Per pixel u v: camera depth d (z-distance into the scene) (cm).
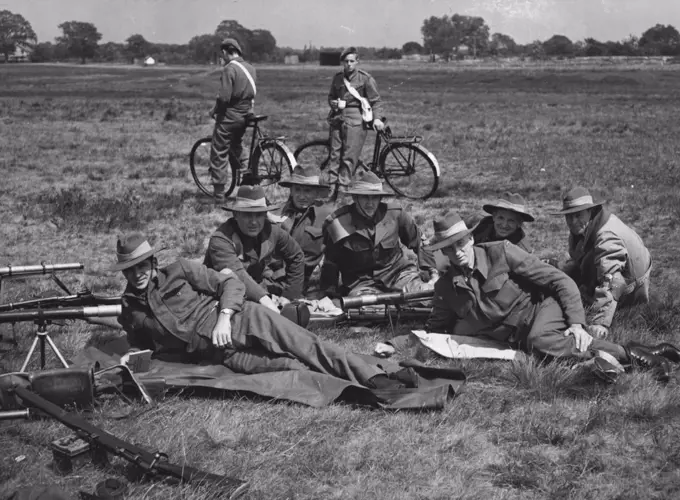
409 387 503
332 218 687
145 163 1578
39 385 466
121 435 450
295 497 392
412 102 3600
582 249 629
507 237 641
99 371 497
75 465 413
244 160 1245
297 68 10694
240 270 608
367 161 1516
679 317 640
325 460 425
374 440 449
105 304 605
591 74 6988
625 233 615
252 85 1177
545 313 545
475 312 568
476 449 440
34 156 1641
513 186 1308
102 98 3734
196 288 532
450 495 394
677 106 3253
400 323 651
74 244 934
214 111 1182
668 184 1278
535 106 3319
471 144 1881
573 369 522
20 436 451
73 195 1196
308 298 695
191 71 8819
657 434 448
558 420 471
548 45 15550
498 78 6369
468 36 15762
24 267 612
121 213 1067
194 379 507
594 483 403
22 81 5850
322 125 2441
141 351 526
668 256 861
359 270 695
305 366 517
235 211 618
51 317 526
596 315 586
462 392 506
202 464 421
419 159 1568
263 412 482
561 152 1716
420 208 1155
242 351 525
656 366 528
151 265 526
